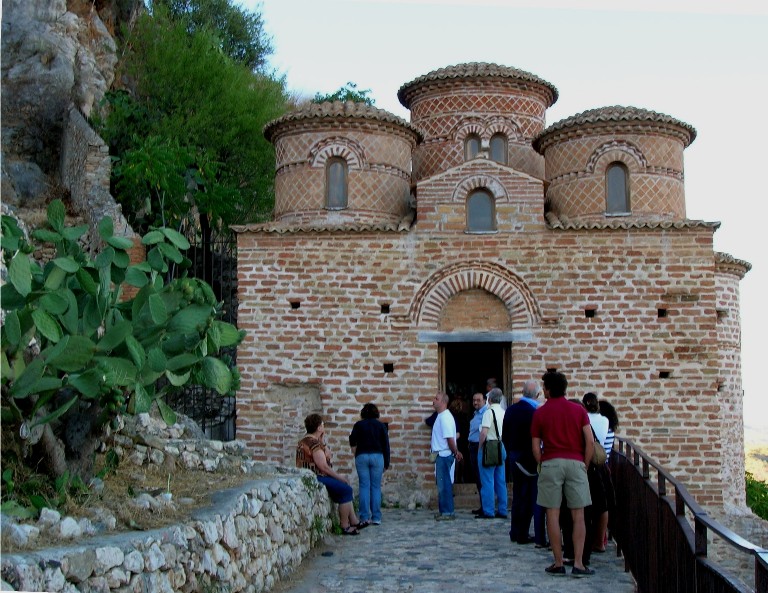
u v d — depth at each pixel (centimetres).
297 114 2036
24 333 922
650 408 1795
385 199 2045
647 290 1822
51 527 755
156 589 780
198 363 1037
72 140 2425
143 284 1026
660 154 2011
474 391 2261
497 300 1858
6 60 2583
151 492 1036
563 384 1170
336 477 1491
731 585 674
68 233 988
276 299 1856
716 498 1772
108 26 2989
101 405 963
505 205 1859
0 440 880
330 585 1116
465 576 1159
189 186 2492
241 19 4159
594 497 1229
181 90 2850
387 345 1841
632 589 1093
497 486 1656
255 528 1072
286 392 1850
